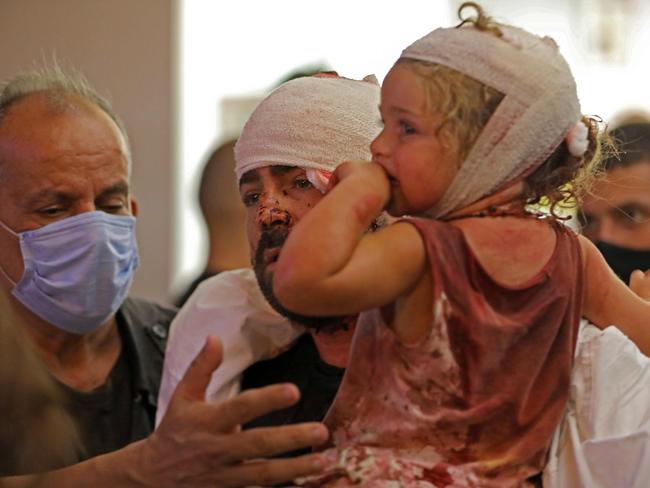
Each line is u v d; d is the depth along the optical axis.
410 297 2.08
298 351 2.83
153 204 7.11
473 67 2.08
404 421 2.12
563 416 2.31
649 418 2.29
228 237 4.74
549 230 2.23
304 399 2.73
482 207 2.15
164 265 7.11
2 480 2.19
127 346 3.46
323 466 2.12
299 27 7.08
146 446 2.25
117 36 7.11
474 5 2.21
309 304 1.99
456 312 2.06
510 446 2.17
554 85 2.11
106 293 3.26
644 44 6.70
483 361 2.08
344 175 2.13
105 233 3.20
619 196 3.93
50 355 3.30
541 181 2.20
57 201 3.18
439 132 2.08
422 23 6.88
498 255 2.11
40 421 2.13
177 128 7.11
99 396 3.30
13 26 7.16
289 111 2.64
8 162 3.18
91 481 2.27
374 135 2.67
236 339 2.80
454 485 2.10
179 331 2.95
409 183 2.11
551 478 2.24
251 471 2.14
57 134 3.18
